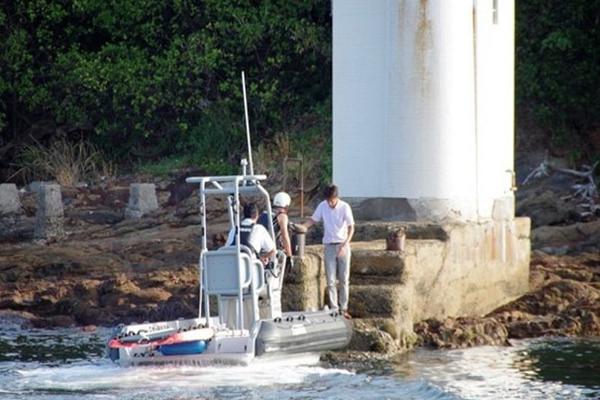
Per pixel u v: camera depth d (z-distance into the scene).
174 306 70.19
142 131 118.50
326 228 62.03
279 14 116.00
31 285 77.69
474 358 61.97
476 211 73.19
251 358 56.25
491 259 74.31
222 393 53.25
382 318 62.75
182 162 115.06
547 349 64.75
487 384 56.06
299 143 109.56
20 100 119.75
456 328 65.75
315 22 117.81
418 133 71.69
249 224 57.69
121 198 105.88
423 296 66.69
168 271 79.50
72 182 113.25
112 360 58.09
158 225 97.50
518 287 77.69
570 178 102.06
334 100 73.69
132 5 118.75
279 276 59.00
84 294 75.31
